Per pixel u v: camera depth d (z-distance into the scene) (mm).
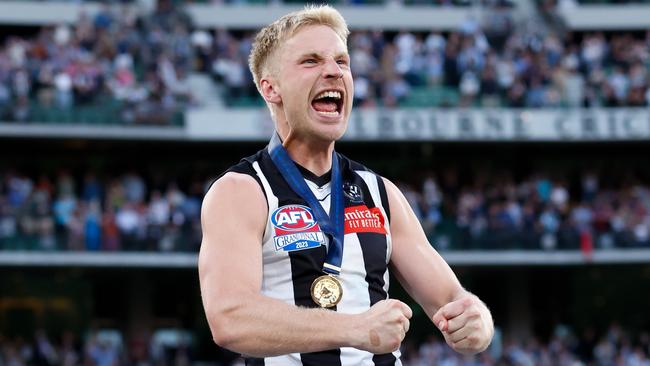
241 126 23656
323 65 3240
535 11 26453
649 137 24344
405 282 3408
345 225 3256
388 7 27203
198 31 25531
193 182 24703
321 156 3332
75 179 24531
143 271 23750
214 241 3102
